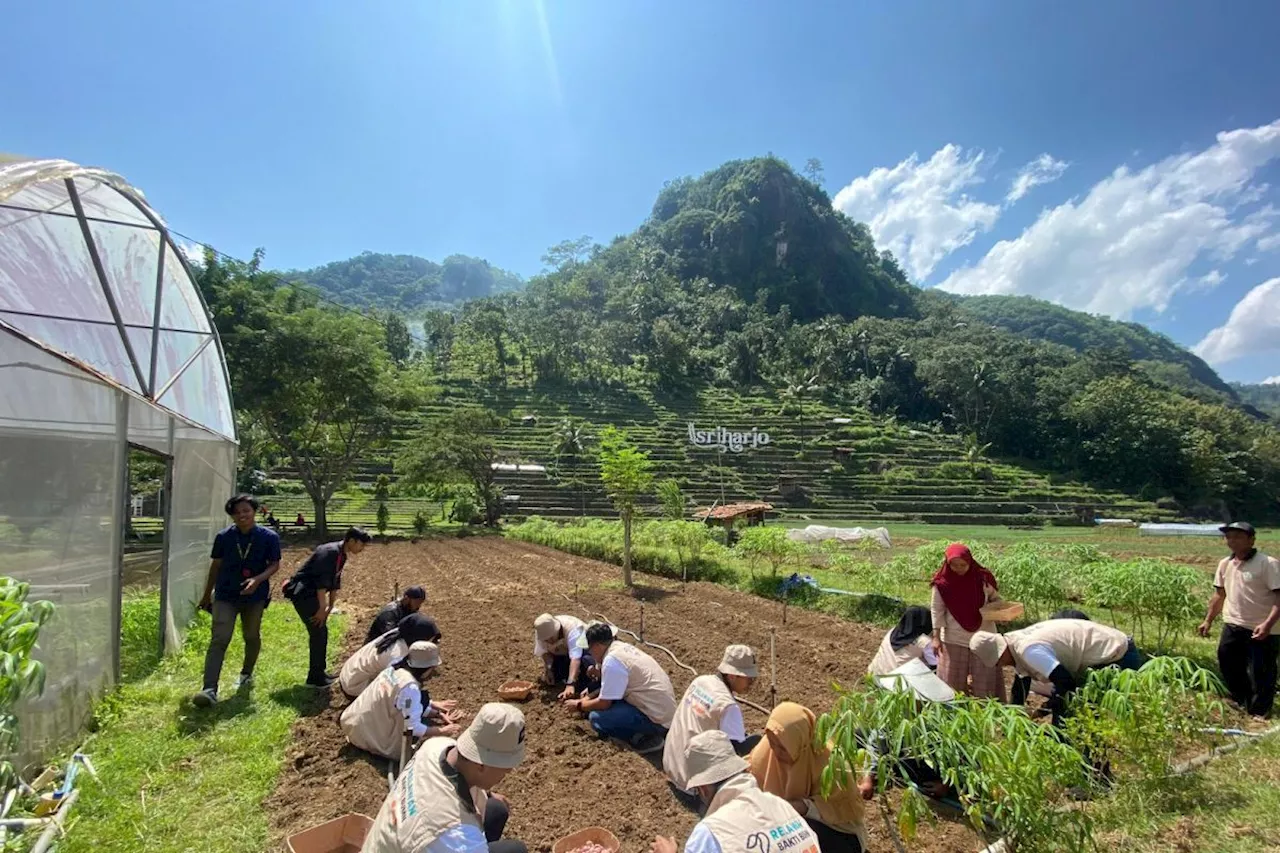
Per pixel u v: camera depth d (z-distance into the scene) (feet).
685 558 59.31
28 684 12.13
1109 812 15.24
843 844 13.44
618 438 53.78
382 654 22.03
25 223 24.98
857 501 198.18
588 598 46.52
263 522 100.17
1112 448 248.52
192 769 18.39
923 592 45.75
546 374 275.80
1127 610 31.55
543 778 18.54
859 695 12.80
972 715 12.50
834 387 307.99
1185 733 16.39
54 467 19.25
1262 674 23.06
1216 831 14.29
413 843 10.30
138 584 32.68
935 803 17.15
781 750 13.46
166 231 33.50
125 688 23.66
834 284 500.74
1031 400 275.80
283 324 93.45
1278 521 239.09
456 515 130.82
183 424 33.47
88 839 14.73
